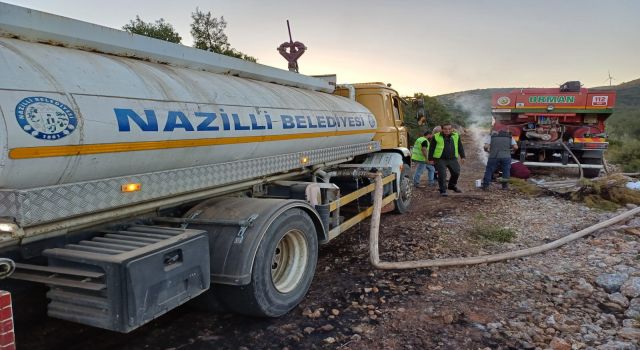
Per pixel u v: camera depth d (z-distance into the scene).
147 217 3.40
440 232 6.41
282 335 3.47
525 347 3.20
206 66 4.20
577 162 11.43
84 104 2.51
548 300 3.99
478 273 4.71
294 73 5.67
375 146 7.18
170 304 2.73
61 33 2.91
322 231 4.45
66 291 2.60
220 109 3.60
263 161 4.22
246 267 3.28
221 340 3.42
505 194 9.47
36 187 2.34
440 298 4.09
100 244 2.73
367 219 7.32
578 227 6.54
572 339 3.28
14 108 2.18
